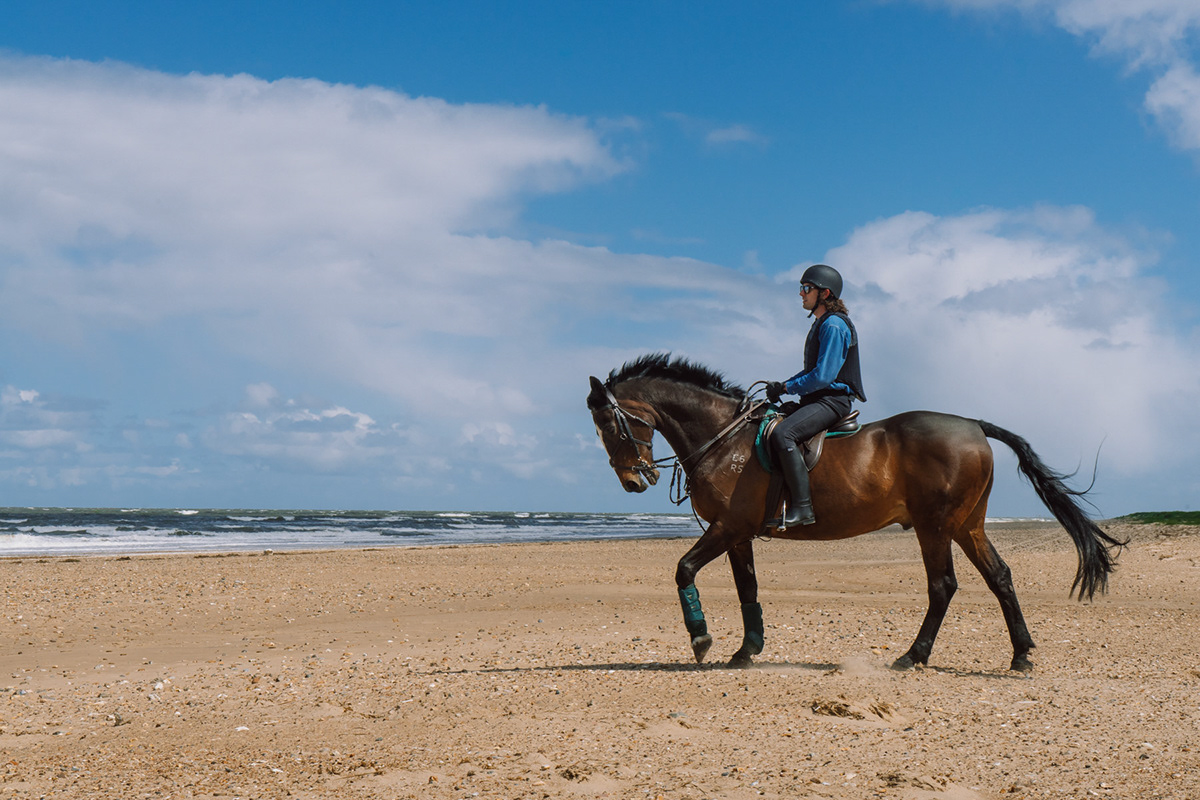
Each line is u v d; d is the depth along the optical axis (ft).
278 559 74.84
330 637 33.83
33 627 36.60
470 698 20.70
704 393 25.39
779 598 46.16
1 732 18.53
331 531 170.91
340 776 14.96
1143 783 14.12
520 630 35.27
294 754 16.42
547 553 86.58
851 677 22.53
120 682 24.85
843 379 24.77
